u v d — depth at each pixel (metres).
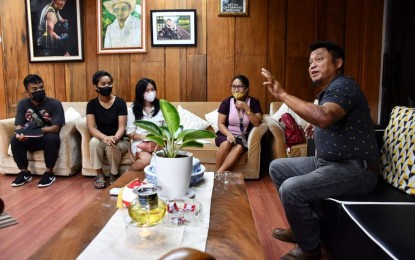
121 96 3.73
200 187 1.55
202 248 0.98
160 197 1.32
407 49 3.21
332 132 1.69
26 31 3.77
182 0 3.55
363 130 1.66
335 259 1.56
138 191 1.15
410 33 3.17
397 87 3.31
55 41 3.75
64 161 3.11
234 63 3.59
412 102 2.22
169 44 3.60
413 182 1.63
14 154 2.94
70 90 3.79
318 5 3.48
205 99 3.66
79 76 3.76
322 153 1.76
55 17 3.71
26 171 2.99
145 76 3.68
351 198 1.57
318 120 1.51
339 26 3.49
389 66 3.35
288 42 3.54
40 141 2.99
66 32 3.72
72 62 3.76
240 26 3.55
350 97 1.59
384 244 1.10
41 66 3.81
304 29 3.52
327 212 1.62
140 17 3.60
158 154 1.38
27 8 3.73
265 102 3.62
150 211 1.09
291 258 1.66
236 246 1.01
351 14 3.47
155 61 3.65
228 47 3.58
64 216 2.24
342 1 3.47
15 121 3.05
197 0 3.54
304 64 3.55
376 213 1.35
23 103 3.06
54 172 3.12
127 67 3.69
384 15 3.43
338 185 1.60
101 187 2.81
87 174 3.11
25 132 2.88
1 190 2.77
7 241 1.88
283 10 3.51
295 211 1.61
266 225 2.12
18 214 2.27
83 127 3.06
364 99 1.68
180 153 1.42
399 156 1.80
